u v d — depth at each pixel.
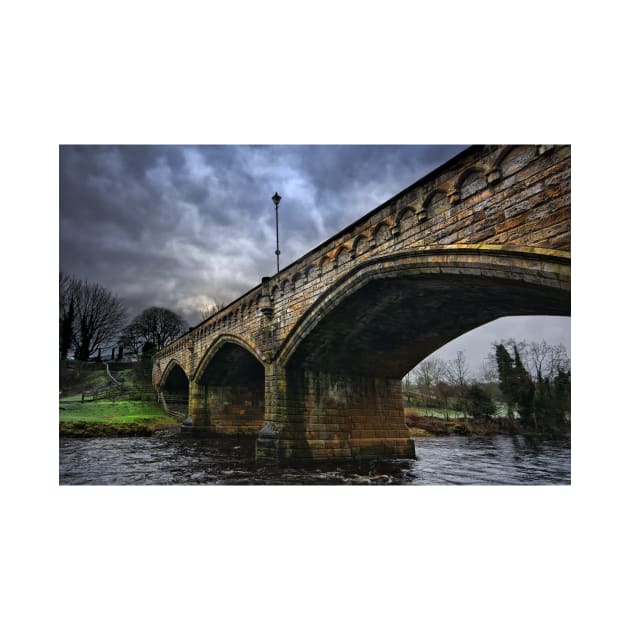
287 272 21.11
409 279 14.30
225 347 30.03
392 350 23.08
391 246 14.34
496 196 10.84
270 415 21.62
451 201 11.98
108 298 52.62
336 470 20.06
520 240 10.16
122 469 20.02
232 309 27.50
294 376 21.70
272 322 22.39
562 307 15.34
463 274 11.73
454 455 29.22
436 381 68.00
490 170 10.88
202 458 23.56
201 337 33.91
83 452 25.62
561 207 9.46
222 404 35.53
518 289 13.28
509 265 10.38
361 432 23.67
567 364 49.91
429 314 19.09
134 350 64.00
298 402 21.61
